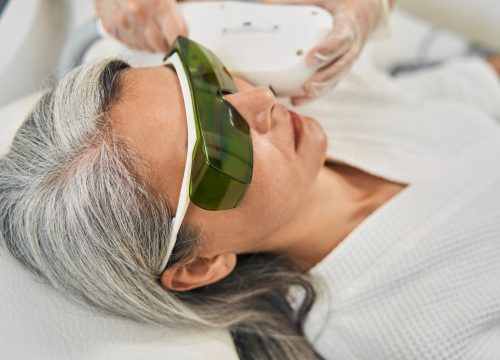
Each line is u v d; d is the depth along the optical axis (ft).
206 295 2.31
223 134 1.77
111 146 1.78
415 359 2.13
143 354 2.03
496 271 2.19
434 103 2.98
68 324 2.04
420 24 3.98
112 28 2.45
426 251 2.22
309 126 2.08
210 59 1.95
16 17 2.85
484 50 3.92
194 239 1.97
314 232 2.36
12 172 1.94
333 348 2.30
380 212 2.32
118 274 1.95
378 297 2.23
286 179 1.95
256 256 2.42
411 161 2.54
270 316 2.42
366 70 2.88
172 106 1.81
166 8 2.21
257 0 2.33
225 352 2.17
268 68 2.03
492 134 2.67
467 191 2.38
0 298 2.06
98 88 1.86
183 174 1.78
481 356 2.10
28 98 2.51
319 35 2.00
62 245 1.89
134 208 1.83
